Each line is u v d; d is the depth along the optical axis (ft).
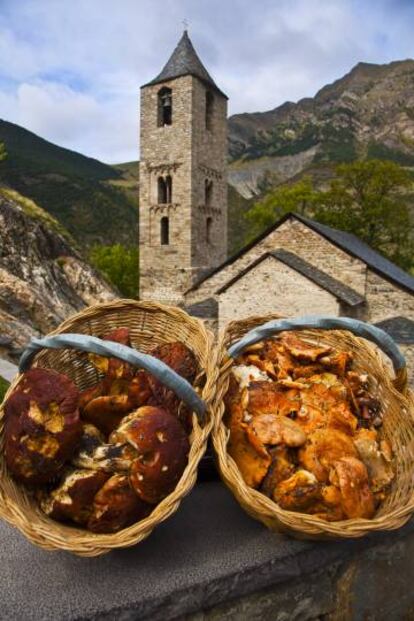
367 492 6.55
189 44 95.81
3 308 48.47
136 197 289.53
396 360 7.54
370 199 120.88
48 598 5.93
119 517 5.97
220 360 7.32
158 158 93.76
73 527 6.25
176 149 91.66
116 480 6.01
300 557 6.88
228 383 7.23
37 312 50.93
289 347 8.71
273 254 60.34
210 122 97.91
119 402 6.88
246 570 6.51
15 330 42.09
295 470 6.75
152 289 96.12
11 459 6.19
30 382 6.37
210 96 97.30
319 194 125.70
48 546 5.54
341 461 6.68
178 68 91.66
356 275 63.82
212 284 76.28
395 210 120.47
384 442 7.68
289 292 59.88
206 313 69.41
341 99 579.48
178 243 92.94
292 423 7.16
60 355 8.28
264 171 454.81
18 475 6.24
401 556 7.95
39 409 6.13
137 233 238.48
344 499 6.29
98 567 6.54
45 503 6.29
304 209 129.29
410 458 7.30
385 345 7.39
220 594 6.37
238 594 6.48
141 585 6.16
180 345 7.97
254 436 6.87
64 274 66.90
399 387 7.94
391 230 122.42
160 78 92.84
